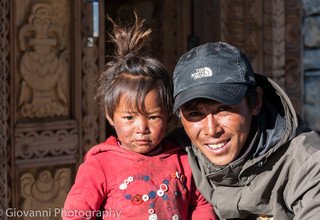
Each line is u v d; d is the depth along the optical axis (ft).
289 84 16.62
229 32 15.96
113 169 7.43
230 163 6.84
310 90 16.65
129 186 7.34
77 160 13.69
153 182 7.42
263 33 16.22
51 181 13.43
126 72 7.43
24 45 13.02
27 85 13.08
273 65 16.33
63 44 13.56
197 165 7.45
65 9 13.53
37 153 13.15
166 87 7.43
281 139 6.78
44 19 13.24
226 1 15.83
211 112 6.72
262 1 16.16
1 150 12.60
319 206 6.49
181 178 7.57
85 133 13.75
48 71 13.32
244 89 6.61
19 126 12.89
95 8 13.69
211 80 6.60
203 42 15.81
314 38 16.52
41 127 13.17
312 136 6.90
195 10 15.85
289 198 6.82
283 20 16.38
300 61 16.70
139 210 7.25
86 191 7.27
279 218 6.89
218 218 7.68
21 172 13.00
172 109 7.36
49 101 13.38
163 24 15.66
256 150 6.82
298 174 6.70
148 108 7.32
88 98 13.74
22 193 13.01
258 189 6.91
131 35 8.00
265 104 7.15
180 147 7.82
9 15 12.76
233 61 6.72
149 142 7.43
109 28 15.23
